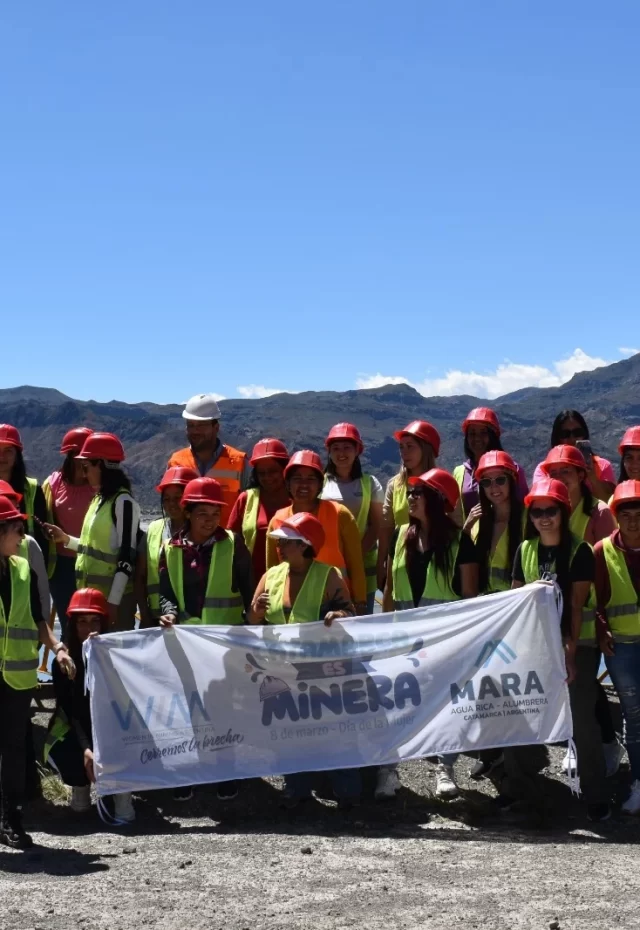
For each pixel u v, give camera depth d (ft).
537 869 21.18
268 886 20.07
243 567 25.98
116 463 27.84
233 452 31.22
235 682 24.91
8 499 23.08
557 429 30.53
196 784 25.26
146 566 27.45
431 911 18.76
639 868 21.34
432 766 29.09
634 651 24.84
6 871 20.86
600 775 24.88
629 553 24.90
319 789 27.22
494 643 24.89
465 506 29.43
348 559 27.17
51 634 23.75
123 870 20.99
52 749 25.20
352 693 24.99
